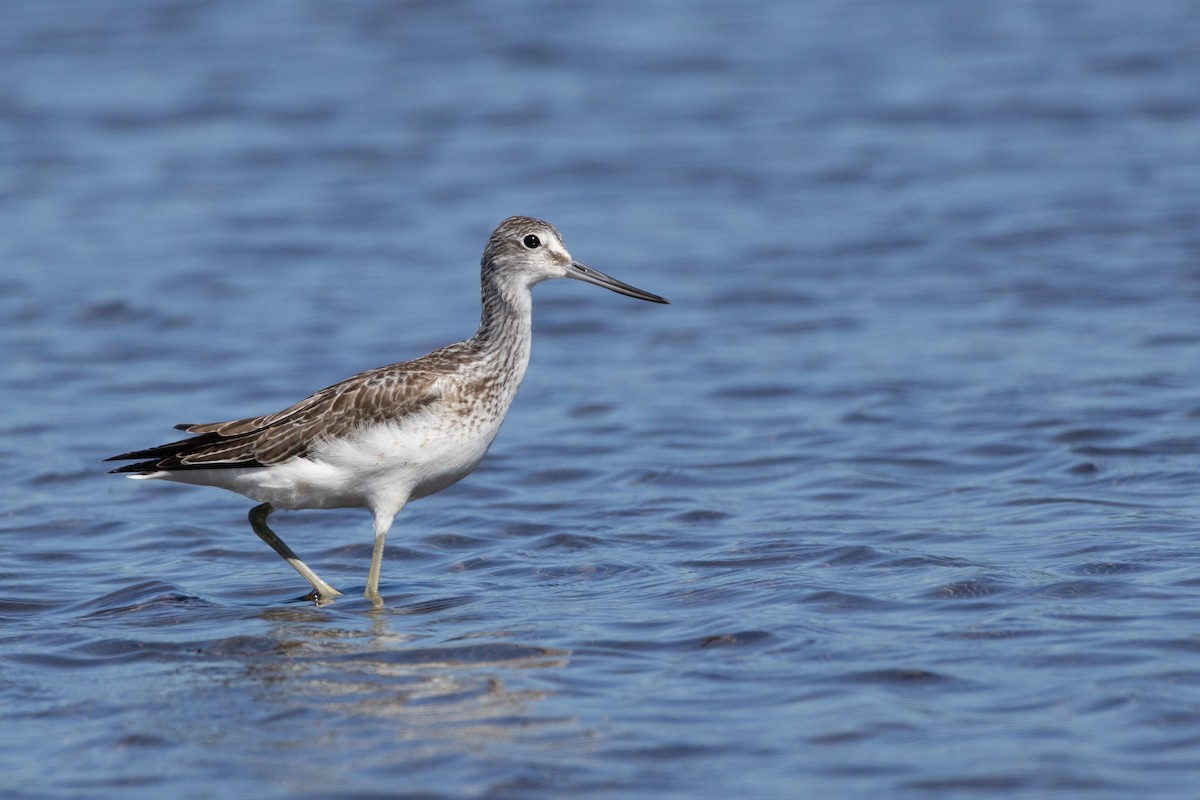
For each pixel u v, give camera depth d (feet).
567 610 37.17
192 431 39.68
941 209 87.51
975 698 29.91
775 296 74.69
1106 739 27.71
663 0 141.49
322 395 39.37
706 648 33.53
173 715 30.63
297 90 116.57
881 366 62.95
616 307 75.36
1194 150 96.73
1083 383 58.54
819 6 138.72
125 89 116.47
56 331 71.41
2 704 31.55
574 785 26.63
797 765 27.14
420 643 34.83
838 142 102.42
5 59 123.34
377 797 26.43
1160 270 74.18
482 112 111.34
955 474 49.19
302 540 45.88
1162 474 47.42
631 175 97.60
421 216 90.99
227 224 89.56
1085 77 114.83
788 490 48.42
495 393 40.73
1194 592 35.96
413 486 39.83
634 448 54.24
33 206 92.63
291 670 33.22
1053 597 36.04
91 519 47.75
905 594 36.83
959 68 118.42
